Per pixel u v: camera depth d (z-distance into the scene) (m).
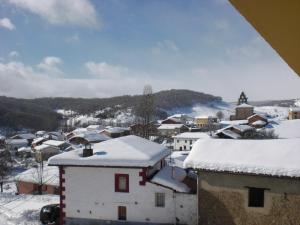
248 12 1.46
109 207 18.66
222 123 101.75
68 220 19.25
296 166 14.39
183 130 100.81
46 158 72.56
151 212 18.05
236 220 15.58
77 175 19.11
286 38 1.62
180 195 17.67
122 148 19.94
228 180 15.68
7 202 25.77
